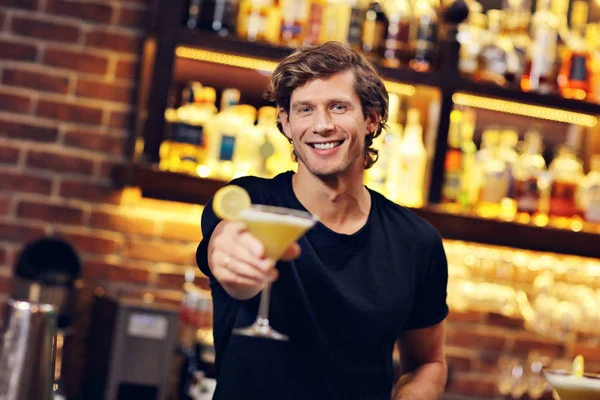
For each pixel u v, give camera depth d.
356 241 2.11
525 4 3.97
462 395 4.14
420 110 3.98
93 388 3.49
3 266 3.68
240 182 2.16
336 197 2.11
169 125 3.66
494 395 4.16
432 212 3.72
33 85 3.72
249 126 3.72
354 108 2.06
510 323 4.20
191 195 3.56
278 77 2.09
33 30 3.73
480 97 3.85
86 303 3.74
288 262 2.05
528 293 4.22
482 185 3.88
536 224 3.83
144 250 3.80
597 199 3.96
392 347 2.14
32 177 3.72
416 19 3.79
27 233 3.71
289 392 2.00
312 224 1.77
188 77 3.96
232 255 1.66
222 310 2.06
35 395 1.59
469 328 4.16
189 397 3.50
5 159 3.70
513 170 3.91
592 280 4.28
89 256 3.75
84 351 3.73
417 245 2.21
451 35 3.80
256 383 2.00
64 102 3.74
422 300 2.27
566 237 3.85
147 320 3.34
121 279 3.78
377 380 2.10
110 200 3.77
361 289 2.08
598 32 4.10
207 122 3.68
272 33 3.69
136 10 3.79
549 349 4.22
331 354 2.04
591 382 2.16
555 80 3.96
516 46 3.93
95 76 3.76
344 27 3.71
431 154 3.80
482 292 3.99
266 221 1.70
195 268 3.84
